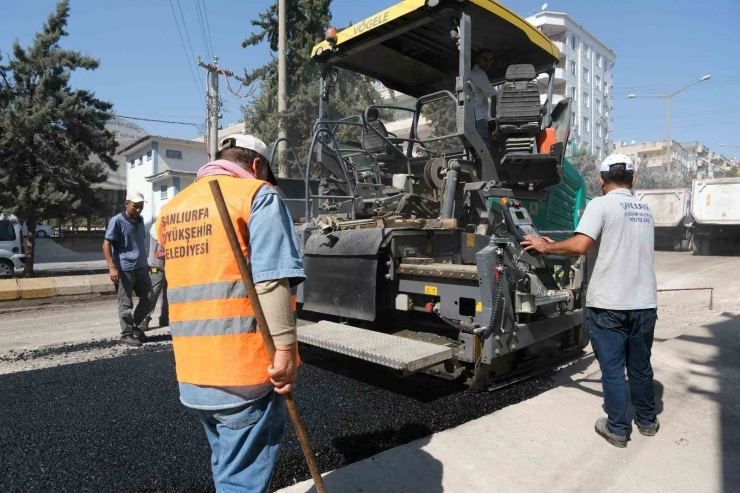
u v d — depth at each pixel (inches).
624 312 119.4
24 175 532.1
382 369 176.4
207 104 615.5
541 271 172.9
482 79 193.3
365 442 118.4
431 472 106.2
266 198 67.7
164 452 110.5
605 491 100.3
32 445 113.5
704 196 735.1
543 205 209.8
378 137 219.3
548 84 221.9
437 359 135.6
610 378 120.3
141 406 138.7
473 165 181.0
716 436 125.3
